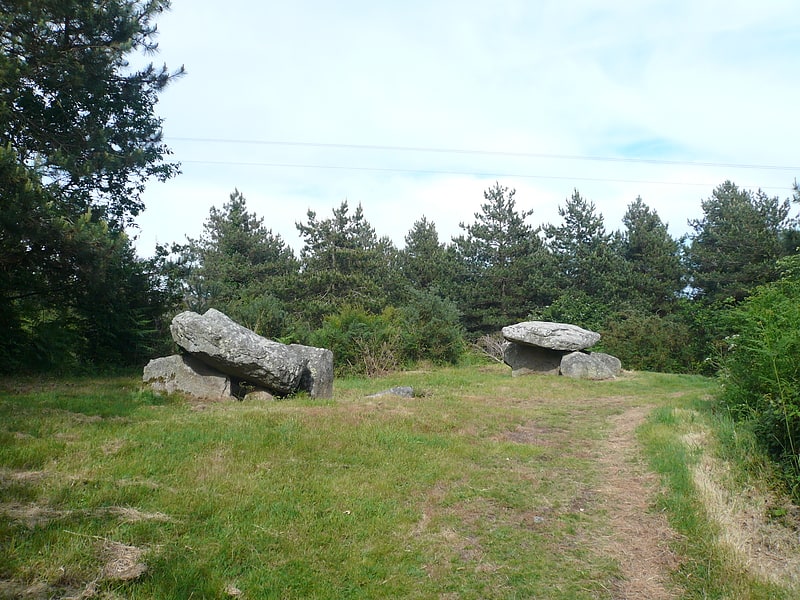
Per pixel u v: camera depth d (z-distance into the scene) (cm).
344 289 3200
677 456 721
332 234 3444
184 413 859
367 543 488
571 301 3244
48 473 540
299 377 1098
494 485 653
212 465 613
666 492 621
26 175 1063
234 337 1020
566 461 768
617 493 644
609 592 431
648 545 511
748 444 698
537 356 1962
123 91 1550
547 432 961
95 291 1383
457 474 675
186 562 414
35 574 372
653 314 3156
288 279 3117
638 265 3628
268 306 2103
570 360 1847
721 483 625
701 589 430
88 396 939
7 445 603
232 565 425
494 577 448
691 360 2202
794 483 593
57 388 1030
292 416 855
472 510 579
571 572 459
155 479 561
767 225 2998
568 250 3753
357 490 591
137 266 1572
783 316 726
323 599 394
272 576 414
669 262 3459
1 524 424
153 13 1456
